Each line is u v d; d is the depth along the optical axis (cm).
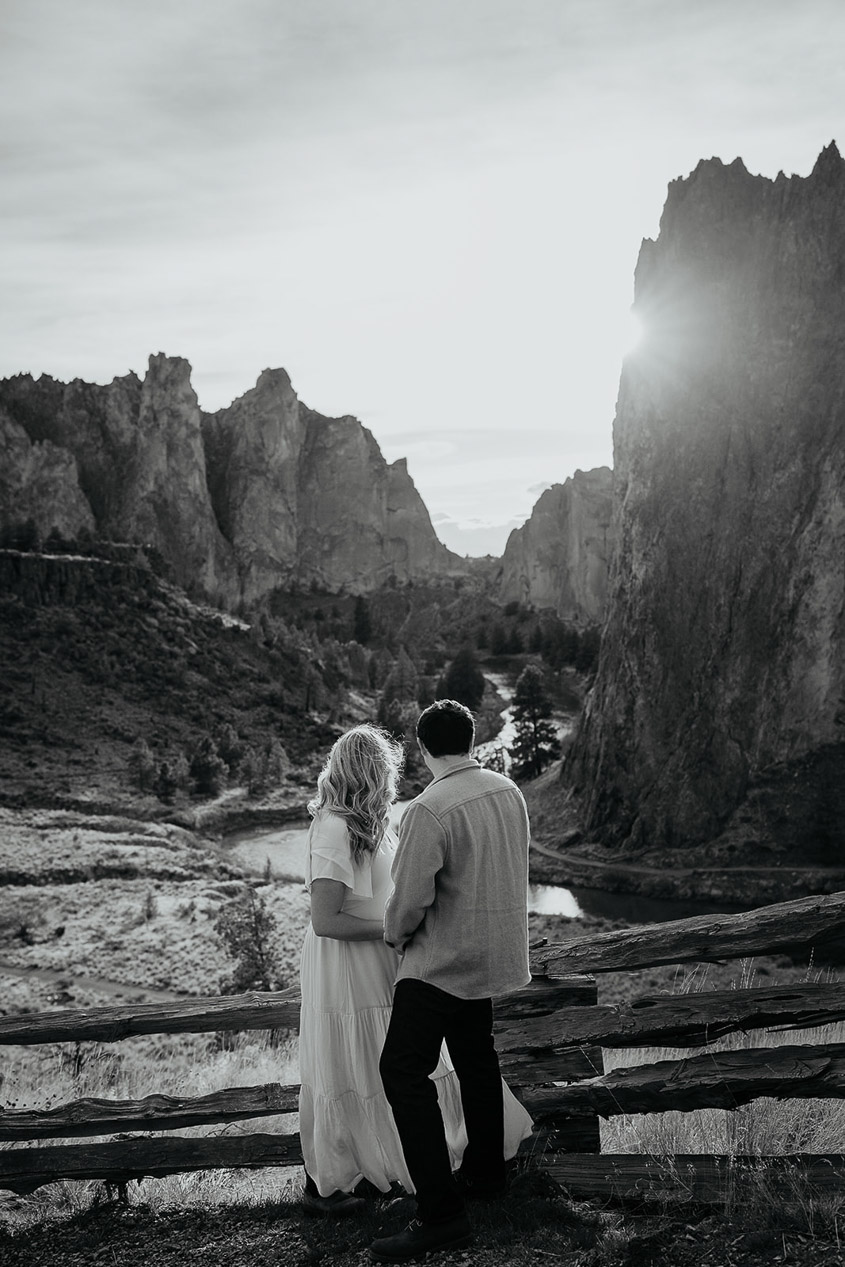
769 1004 429
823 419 12469
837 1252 349
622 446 13925
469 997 406
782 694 11488
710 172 14262
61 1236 453
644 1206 409
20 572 19688
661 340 13600
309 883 437
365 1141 437
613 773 12144
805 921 429
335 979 442
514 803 422
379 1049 440
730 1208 387
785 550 12075
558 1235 394
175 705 17650
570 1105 446
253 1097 487
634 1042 443
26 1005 5488
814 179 13688
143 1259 423
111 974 6203
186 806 13150
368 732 452
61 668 17888
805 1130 457
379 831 443
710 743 11656
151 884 8800
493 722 19725
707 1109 479
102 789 13562
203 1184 496
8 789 13100
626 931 467
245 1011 496
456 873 405
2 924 7462
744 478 12625
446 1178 395
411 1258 389
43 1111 498
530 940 486
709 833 11219
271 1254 413
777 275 13350
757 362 13025
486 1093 423
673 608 12481
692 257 13900
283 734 17575
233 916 5428
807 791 10969
